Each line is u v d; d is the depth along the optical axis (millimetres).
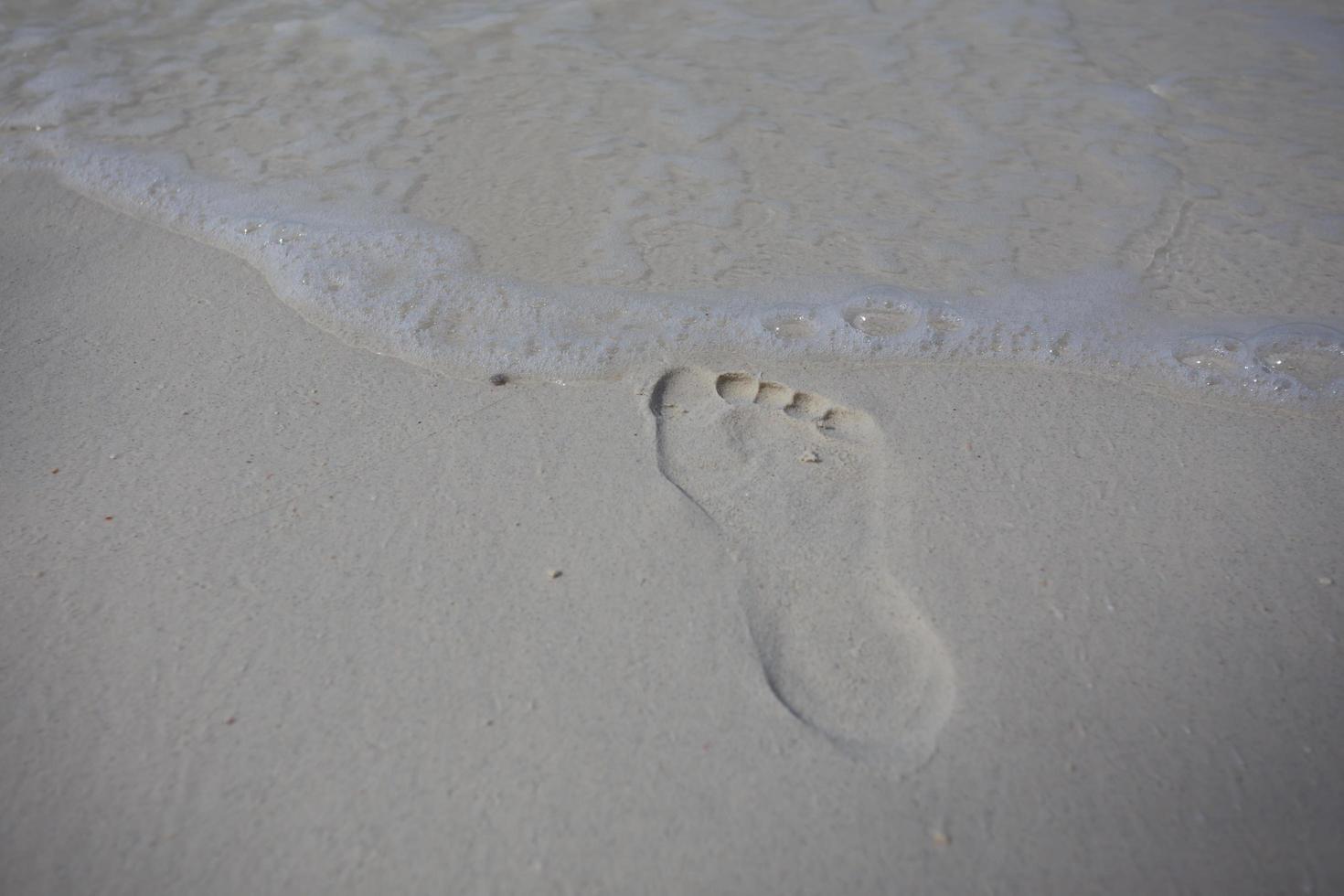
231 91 940
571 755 555
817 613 604
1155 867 531
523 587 609
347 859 530
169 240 802
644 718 566
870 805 543
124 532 631
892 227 823
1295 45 1019
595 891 522
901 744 561
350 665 583
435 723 564
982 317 754
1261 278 787
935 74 976
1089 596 609
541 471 661
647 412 695
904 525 639
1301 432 691
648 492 652
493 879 525
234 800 544
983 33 1029
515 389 708
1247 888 527
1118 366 729
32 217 816
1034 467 668
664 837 535
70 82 940
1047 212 838
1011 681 580
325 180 852
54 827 538
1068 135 912
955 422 692
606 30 1020
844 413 698
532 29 1017
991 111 936
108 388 702
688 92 947
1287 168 881
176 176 854
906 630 598
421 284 770
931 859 531
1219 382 720
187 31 1006
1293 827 541
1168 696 576
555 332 741
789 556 625
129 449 670
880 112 932
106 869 529
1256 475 667
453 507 644
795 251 801
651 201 838
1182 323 755
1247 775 553
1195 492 657
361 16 1029
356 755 555
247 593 607
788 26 1032
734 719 567
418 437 679
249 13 1032
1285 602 609
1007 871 528
